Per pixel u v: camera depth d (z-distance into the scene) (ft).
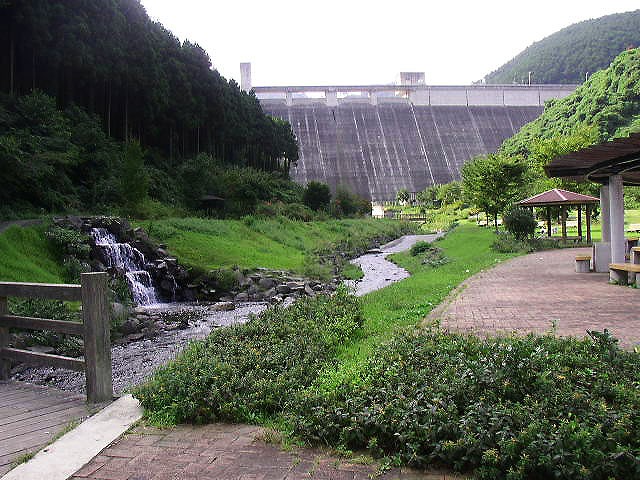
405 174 372.17
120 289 59.93
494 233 119.24
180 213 117.80
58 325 20.03
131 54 138.31
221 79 200.44
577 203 92.94
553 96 462.60
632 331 27.50
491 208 136.15
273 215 137.90
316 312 30.09
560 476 10.98
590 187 122.42
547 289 45.34
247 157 217.97
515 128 426.51
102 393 19.12
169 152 164.55
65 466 13.32
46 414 17.87
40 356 21.03
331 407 14.49
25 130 92.38
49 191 89.76
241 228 105.60
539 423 12.05
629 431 11.85
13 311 39.27
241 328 26.05
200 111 171.83
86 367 19.11
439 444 12.41
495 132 420.36
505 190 133.80
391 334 25.93
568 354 17.49
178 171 145.59
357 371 17.94
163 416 16.48
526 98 460.55
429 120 424.05
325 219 173.88
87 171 108.37
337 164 373.20
